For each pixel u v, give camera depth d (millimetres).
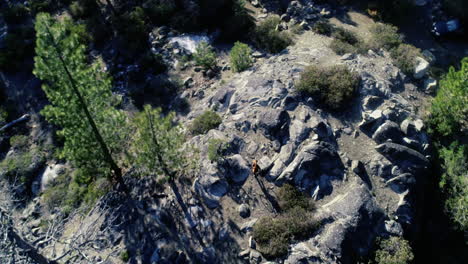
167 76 31656
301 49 30875
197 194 21312
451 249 22156
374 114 24047
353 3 37719
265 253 18969
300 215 19984
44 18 15586
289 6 36500
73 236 19641
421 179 22109
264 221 19953
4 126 29516
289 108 24438
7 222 19422
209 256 19375
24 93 31703
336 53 29984
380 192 21484
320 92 25094
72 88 17375
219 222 20422
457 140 24297
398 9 35938
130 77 31578
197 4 35844
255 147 23047
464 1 35375
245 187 21500
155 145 19125
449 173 22875
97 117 19203
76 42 17156
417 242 21500
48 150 27859
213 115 25516
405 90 27375
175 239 19922
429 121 25375
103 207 21453
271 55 32125
